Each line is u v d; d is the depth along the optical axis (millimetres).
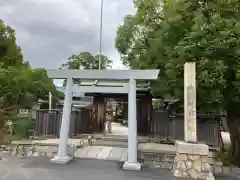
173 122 13531
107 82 10453
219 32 9133
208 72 9094
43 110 13820
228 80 9898
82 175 8148
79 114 15477
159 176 8461
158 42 11953
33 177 7750
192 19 10242
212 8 10117
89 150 11484
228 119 11359
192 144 8578
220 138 12070
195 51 9281
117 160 10492
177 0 10516
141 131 14766
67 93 10258
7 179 7492
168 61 11078
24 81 17891
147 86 14539
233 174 9398
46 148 11477
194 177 8336
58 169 8812
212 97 9711
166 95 12633
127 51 15500
